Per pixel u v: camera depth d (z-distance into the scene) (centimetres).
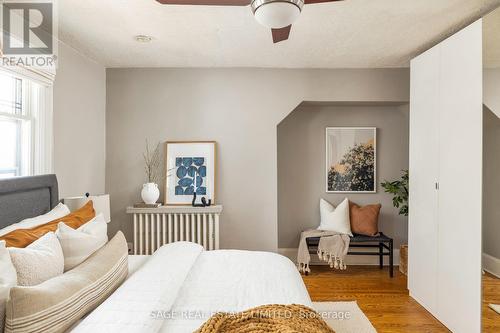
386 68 398
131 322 134
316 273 415
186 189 396
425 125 298
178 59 363
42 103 266
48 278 151
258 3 162
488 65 220
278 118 398
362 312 298
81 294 142
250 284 191
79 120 333
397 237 453
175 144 398
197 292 181
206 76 397
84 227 199
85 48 322
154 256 228
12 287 116
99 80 379
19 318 113
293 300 171
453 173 255
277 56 352
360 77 398
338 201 456
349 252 426
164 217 378
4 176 241
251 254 252
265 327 131
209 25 267
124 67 394
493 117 216
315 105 447
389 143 453
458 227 249
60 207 237
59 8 233
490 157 218
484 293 223
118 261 183
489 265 220
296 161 457
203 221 380
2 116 236
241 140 398
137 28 272
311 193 457
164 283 175
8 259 133
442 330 266
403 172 452
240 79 397
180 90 397
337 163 454
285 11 160
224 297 175
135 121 398
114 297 157
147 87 397
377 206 430
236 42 308
